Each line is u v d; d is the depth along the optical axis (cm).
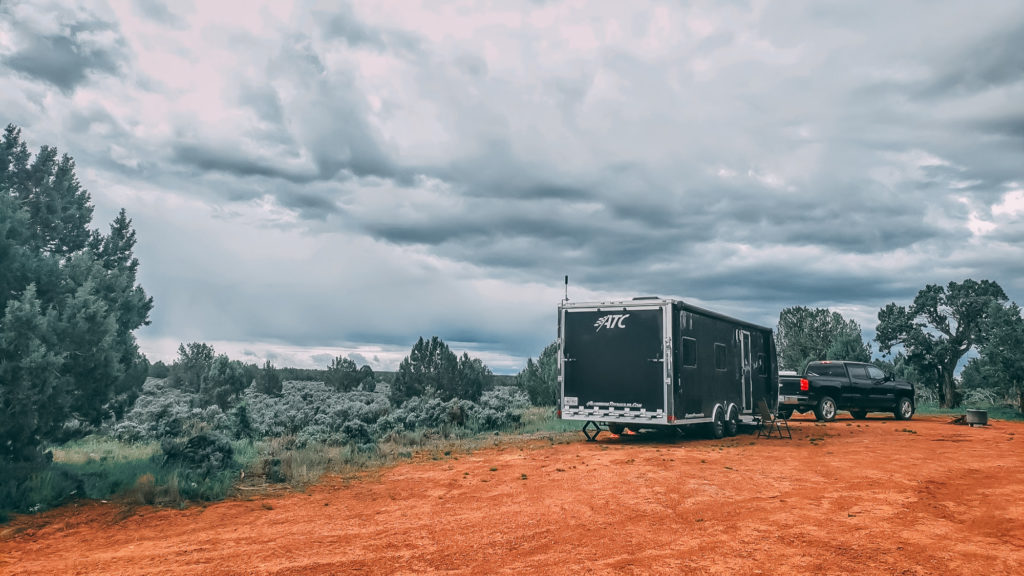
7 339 891
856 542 654
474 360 2917
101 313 1002
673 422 1450
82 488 907
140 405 2372
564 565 585
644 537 680
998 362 2733
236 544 674
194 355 3042
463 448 1505
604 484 982
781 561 592
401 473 1147
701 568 573
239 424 1600
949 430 1897
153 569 589
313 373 5159
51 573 581
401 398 2759
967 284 3391
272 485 1023
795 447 1442
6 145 1354
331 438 1456
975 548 632
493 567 582
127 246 1509
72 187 1399
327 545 665
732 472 1080
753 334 1902
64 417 980
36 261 1041
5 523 761
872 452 1339
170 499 894
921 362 3481
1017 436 1709
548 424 2052
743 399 1798
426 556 620
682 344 1505
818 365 2327
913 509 802
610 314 1552
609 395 1530
